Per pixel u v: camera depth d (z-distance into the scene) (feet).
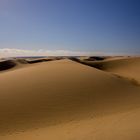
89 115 37.52
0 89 49.52
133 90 56.65
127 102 45.83
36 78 59.62
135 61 173.58
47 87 51.52
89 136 22.11
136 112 33.63
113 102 45.55
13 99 43.65
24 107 40.40
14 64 172.55
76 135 23.68
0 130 32.12
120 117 30.60
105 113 38.32
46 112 38.96
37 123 34.58
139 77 118.83
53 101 43.88
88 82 57.26
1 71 143.64
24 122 34.91
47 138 25.57
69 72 67.21
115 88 55.77
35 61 208.44
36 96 45.80
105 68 172.45
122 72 148.36
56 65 86.02
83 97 47.16
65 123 33.81
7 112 38.06
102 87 54.95
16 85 52.80
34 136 28.04
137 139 18.84
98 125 27.14
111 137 20.44
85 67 79.30
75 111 39.75
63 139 23.48
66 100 44.80
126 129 22.35
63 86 52.65
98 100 46.19
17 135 29.76
